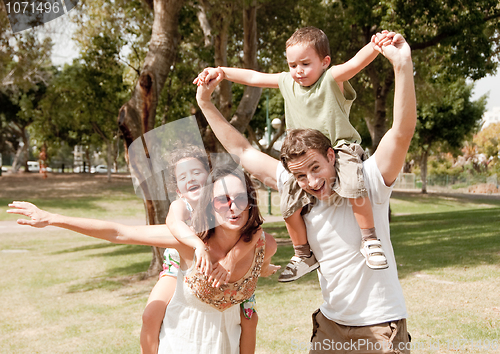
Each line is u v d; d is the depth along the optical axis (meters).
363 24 11.55
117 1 7.59
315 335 2.04
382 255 1.70
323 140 1.76
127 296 7.11
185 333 1.95
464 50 11.05
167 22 6.82
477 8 11.48
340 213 1.83
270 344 4.03
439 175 45.66
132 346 4.43
